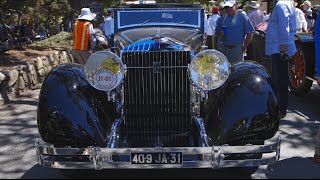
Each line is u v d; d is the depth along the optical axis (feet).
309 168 14.51
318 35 14.66
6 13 36.58
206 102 13.56
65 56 39.19
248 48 32.19
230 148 11.33
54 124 11.91
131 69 13.23
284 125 19.66
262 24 29.07
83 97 12.50
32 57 33.06
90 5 50.11
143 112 13.56
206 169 13.73
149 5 16.25
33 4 36.76
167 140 12.92
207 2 63.16
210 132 12.44
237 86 12.65
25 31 48.96
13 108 23.82
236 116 12.05
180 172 13.67
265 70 13.41
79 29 28.94
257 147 11.44
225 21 23.48
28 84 28.81
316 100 24.06
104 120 12.62
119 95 13.56
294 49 19.40
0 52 33.91
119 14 16.02
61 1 50.31
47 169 14.85
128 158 11.51
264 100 12.17
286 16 18.62
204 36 15.74
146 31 15.42
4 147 17.43
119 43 14.80
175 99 13.41
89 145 11.86
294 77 24.84
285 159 15.55
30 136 18.84
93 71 12.67
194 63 12.53
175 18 15.98
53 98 12.28
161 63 13.14
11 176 14.32
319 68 14.74
